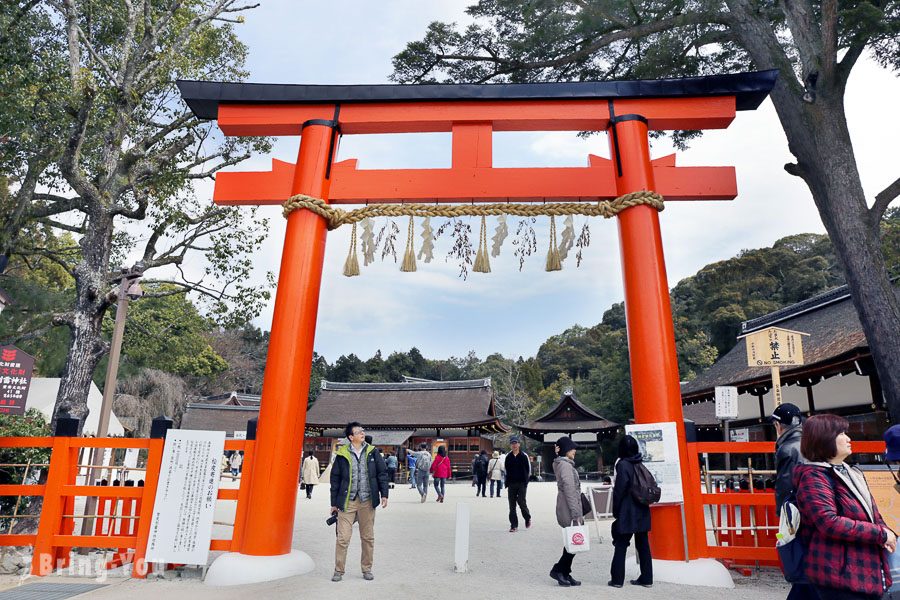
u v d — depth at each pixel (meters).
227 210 11.20
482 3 11.09
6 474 7.30
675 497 5.36
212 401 40.97
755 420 15.36
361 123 6.70
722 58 11.38
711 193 6.44
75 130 8.94
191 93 6.75
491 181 6.49
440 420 32.31
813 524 2.46
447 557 6.74
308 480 16.39
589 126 6.76
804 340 14.84
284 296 6.11
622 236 6.28
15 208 10.42
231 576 5.21
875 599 2.34
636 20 10.87
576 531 5.20
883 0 8.81
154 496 5.75
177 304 25.16
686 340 38.53
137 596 4.82
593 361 54.75
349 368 66.88
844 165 8.32
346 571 5.83
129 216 10.19
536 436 31.25
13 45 9.18
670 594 4.84
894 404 7.36
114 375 7.56
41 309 12.79
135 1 10.59
